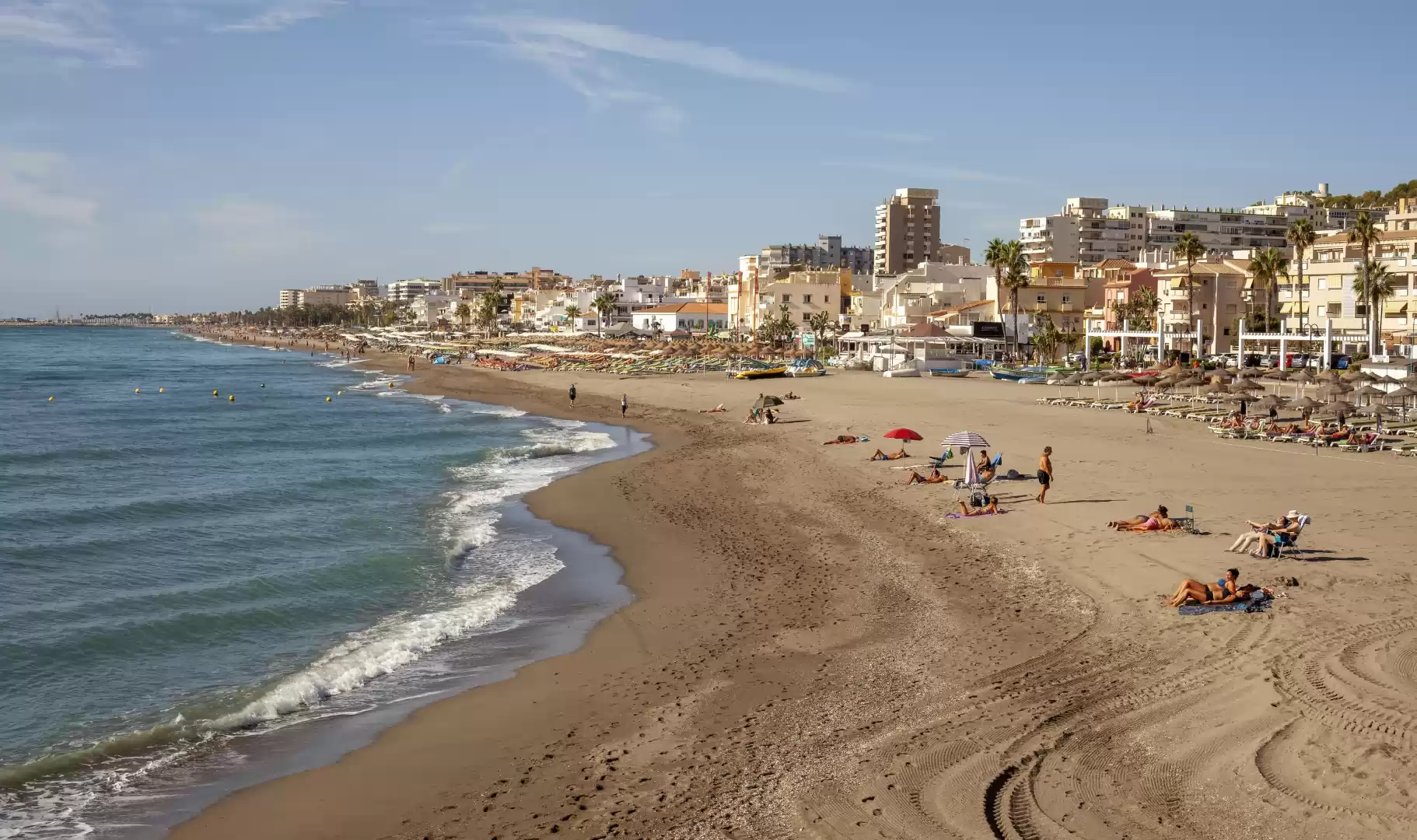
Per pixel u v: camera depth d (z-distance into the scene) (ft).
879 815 39.86
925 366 332.80
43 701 63.21
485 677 64.80
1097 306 428.97
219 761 53.31
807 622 71.05
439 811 45.52
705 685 59.57
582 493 132.05
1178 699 49.42
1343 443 140.87
